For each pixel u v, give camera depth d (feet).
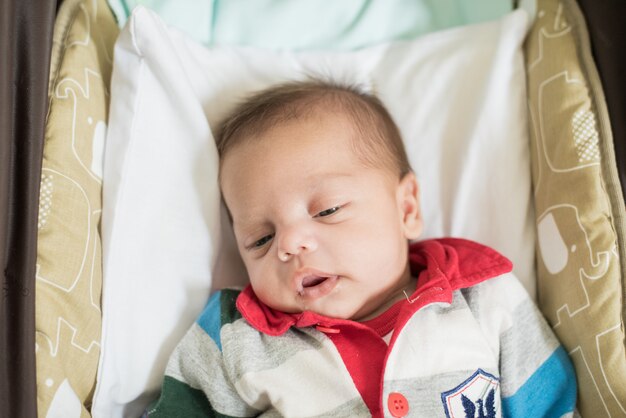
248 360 3.52
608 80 3.72
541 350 3.57
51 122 3.49
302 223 3.49
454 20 4.74
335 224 3.48
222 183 3.92
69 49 3.72
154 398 3.83
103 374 3.53
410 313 3.34
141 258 3.77
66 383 3.25
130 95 3.80
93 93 3.77
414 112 4.45
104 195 3.72
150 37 3.76
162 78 3.85
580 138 3.70
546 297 3.85
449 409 3.27
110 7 4.22
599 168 3.62
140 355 3.71
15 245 2.96
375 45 4.64
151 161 3.83
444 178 4.38
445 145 4.40
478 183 4.25
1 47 2.82
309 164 3.58
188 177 3.94
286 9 4.70
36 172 3.06
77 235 3.43
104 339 3.55
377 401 3.28
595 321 3.44
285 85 4.24
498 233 4.16
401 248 3.69
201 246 3.99
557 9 4.13
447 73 4.46
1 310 2.84
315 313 3.48
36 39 3.20
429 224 4.35
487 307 3.59
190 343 3.70
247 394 3.48
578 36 3.94
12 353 2.88
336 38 4.70
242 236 3.71
